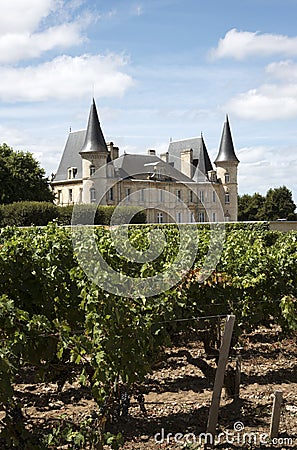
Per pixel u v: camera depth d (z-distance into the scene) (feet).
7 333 16.72
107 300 17.58
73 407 22.25
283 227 107.24
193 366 27.76
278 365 28.63
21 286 22.45
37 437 17.42
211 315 24.43
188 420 20.84
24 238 29.07
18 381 25.61
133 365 17.62
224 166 226.38
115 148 192.13
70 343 16.29
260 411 21.86
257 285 26.48
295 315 26.27
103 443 16.12
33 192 169.78
